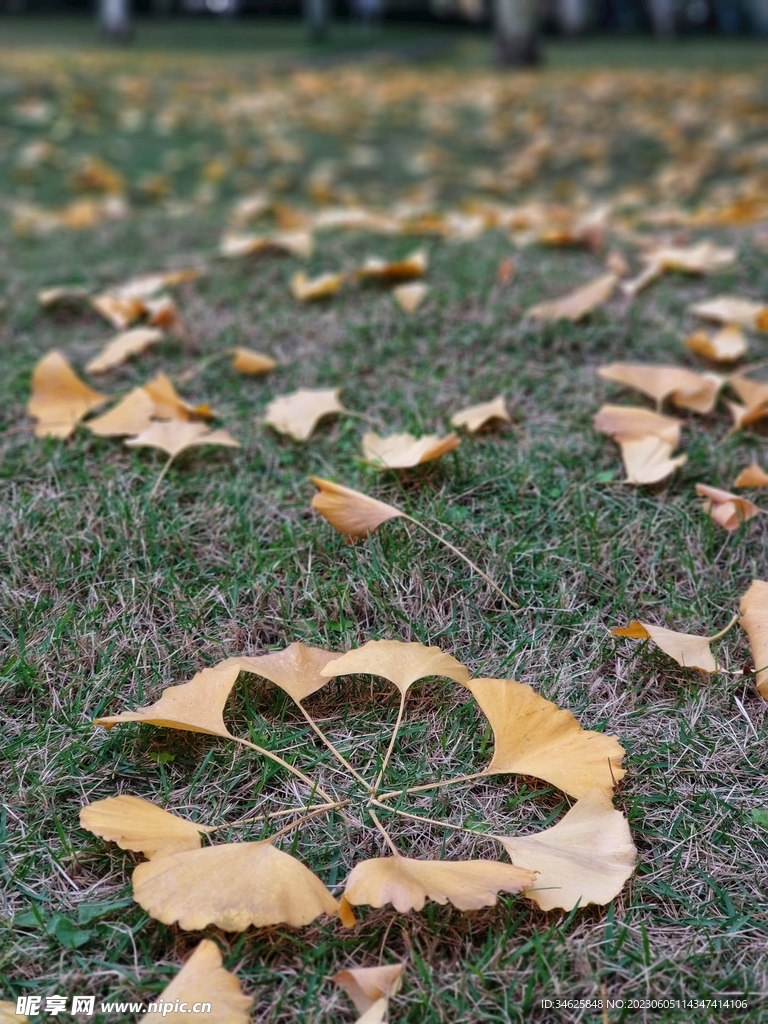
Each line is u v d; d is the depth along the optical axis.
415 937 0.50
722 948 0.50
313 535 0.68
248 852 0.50
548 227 1.38
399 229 1.36
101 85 3.75
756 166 2.27
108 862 0.53
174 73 4.43
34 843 0.53
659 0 8.04
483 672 0.60
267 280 1.12
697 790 0.56
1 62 4.28
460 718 0.58
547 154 2.59
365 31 7.81
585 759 0.54
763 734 0.58
